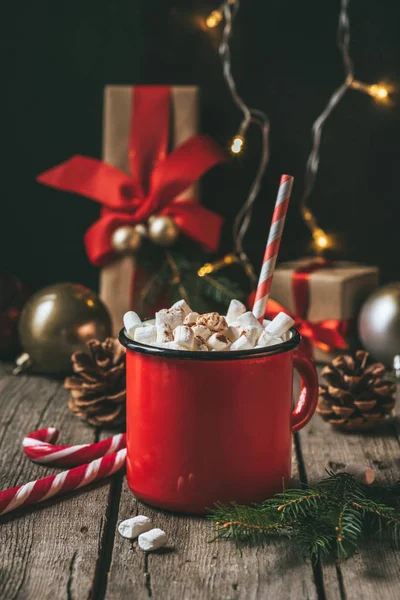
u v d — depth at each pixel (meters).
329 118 0.81
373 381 0.60
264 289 0.49
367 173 0.82
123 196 0.78
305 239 0.83
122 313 0.79
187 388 0.45
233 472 0.46
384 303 0.72
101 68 0.83
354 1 0.79
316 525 0.45
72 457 0.54
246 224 0.82
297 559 0.44
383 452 0.57
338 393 0.60
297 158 0.82
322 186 0.82
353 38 0.80
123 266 0.79
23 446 0.56
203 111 0.82
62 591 0.42
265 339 0.47
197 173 0.76
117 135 0.79
